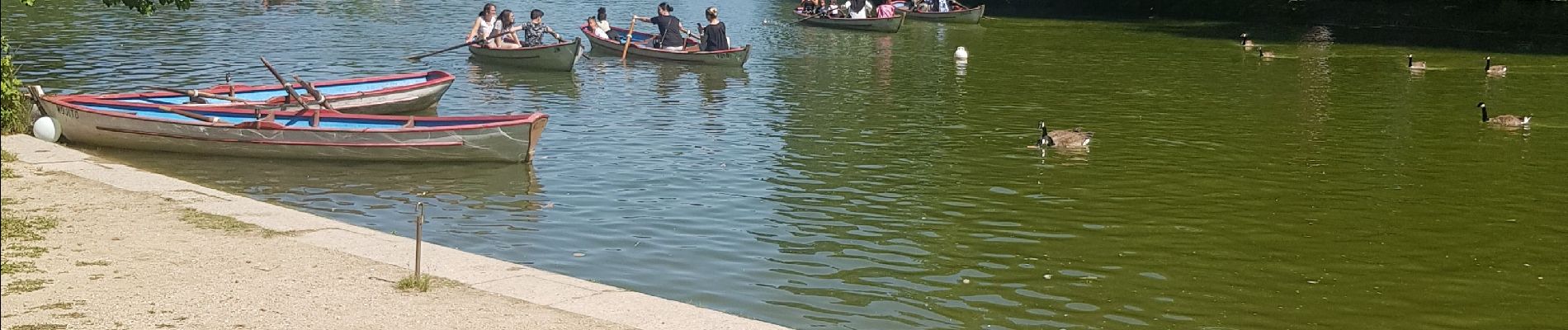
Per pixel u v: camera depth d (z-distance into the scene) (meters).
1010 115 25.88
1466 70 33.97
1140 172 19.73
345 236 13.15
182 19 46.38
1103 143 22.42
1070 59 37.41
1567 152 21.61
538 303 10.72
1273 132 23.66
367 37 41.75
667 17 37.38
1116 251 15.02
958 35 45.66
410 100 25.92
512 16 35.69
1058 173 19.66
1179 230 16.06
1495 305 12.98
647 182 18.92
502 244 15.20
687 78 31.98
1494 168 20.14
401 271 11.72
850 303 12.87
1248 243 15.46
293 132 20.00
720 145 22.03
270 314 10.20
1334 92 29.41
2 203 14.55
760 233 15.77
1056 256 14.79
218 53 36.38
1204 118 25.41
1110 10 59.12
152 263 11.85
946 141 22.55
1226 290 13.45
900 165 20.30
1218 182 19.09
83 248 12.45
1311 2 53.72
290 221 13.85
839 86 30.70
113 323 9.83
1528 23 46.31
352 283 11.26
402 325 9.98
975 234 15.80
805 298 13.03
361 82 26.75
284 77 31.78
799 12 53.59
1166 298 13.11
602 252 14.88
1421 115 25.80
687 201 17.59
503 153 20.00
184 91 23.03
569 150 21.44
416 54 36.88
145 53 35.81
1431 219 16.75
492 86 30.42
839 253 14.84
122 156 20.44
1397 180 19.23
